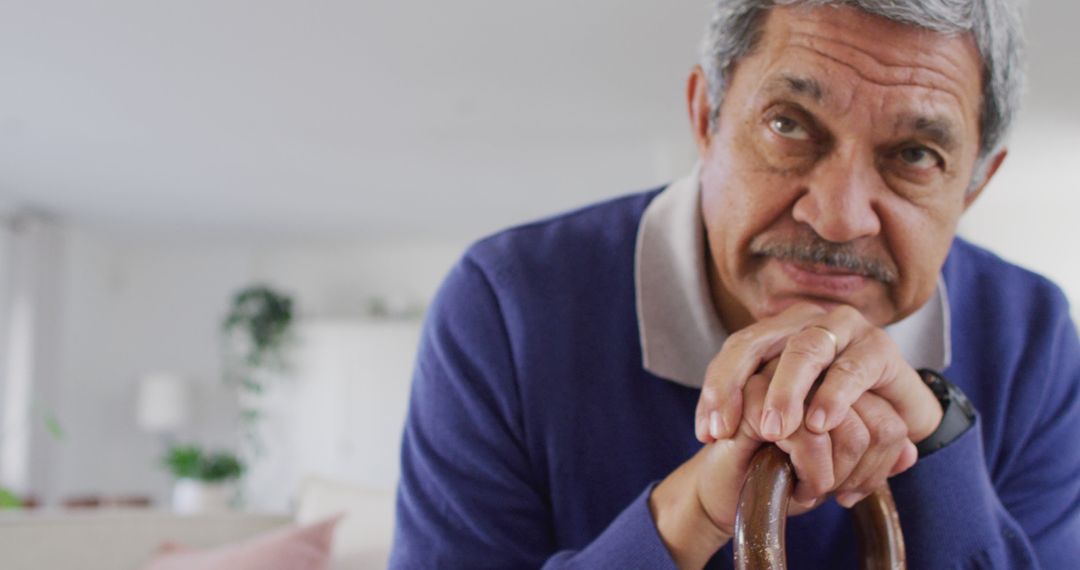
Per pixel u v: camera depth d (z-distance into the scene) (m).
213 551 2.69
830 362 0.59
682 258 0.84
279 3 4.12
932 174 0.65
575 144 6.29
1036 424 0.90
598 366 0.86
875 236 0.66
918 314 0.86
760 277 0.69
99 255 9.38
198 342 9.84
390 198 7.87
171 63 4.86
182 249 9.90
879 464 0.60
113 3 4.14
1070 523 0.88
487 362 0.85
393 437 8.98
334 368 9.16
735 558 0.51
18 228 8.04
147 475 9.62
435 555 0.80
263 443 9.23
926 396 0.65
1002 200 7.88
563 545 0.85
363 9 4.17
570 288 0.88
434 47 4.62
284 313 9.18
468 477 0.83
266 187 7.49
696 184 0.86
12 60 4.84
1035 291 0.93
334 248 9.98
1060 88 5.21
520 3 4.10
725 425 0.58
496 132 6.02
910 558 0.71
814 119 0.64
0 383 7.81
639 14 4.20
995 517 0.73
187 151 6.46
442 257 9.84
